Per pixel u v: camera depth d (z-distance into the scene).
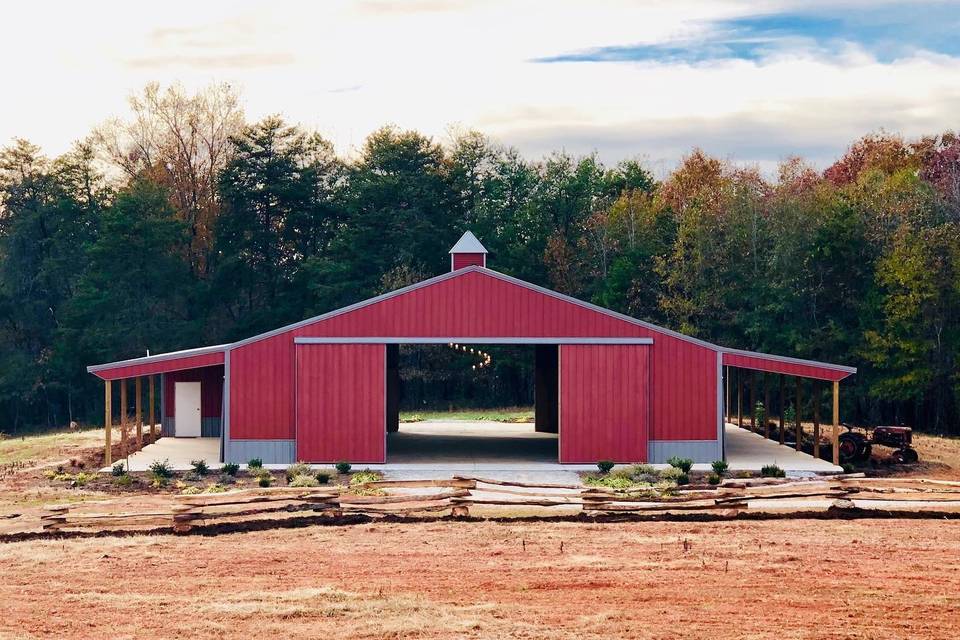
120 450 33.19
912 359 46.69
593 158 70.50
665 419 30.06
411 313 29.95
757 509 20.78
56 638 12.87
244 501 20.22
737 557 16.81
